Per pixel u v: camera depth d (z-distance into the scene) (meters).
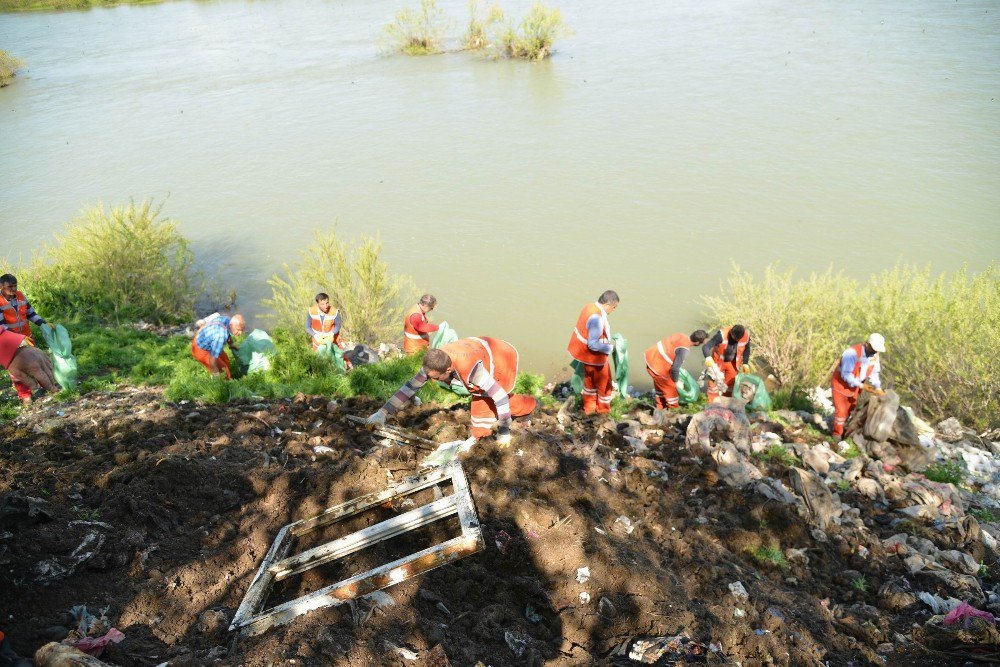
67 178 26.16
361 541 4.27
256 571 4.21
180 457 5.02
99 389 9.20
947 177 20.83
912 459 8.07
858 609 5.02
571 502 4.93
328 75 39.62
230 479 4.95
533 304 16.45
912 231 18.16
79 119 33.84
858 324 13.59
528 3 53.19
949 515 6.85
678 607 4.25
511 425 5.95
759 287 14.58
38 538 3.96
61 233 21.23
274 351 10.05
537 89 33.69
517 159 25.39
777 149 23.98
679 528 5.36
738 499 5.95
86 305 15.89
